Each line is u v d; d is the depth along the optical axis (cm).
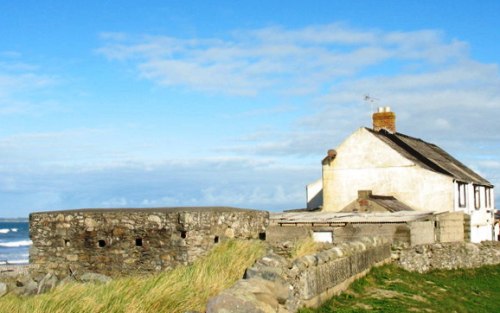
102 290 1202
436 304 1802
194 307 1156
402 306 1672
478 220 4472
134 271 2158
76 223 2264
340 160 4138
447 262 2792
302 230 2659
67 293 1198
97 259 2223
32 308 1124
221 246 2106
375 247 2280
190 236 2103
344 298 1697
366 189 4034
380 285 1995
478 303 2003
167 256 2120
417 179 3912
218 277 1365
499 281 2716
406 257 2567
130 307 1109
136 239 2173
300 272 1409
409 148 4347
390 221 2725
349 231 2703
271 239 2602
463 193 4119
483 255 3002
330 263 1650
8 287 1962
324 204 4150
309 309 1418
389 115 4600
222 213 2275
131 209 2331
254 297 1063
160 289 1192
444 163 4450
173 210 2214
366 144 4072
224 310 1016
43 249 2305
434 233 2869
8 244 9388
